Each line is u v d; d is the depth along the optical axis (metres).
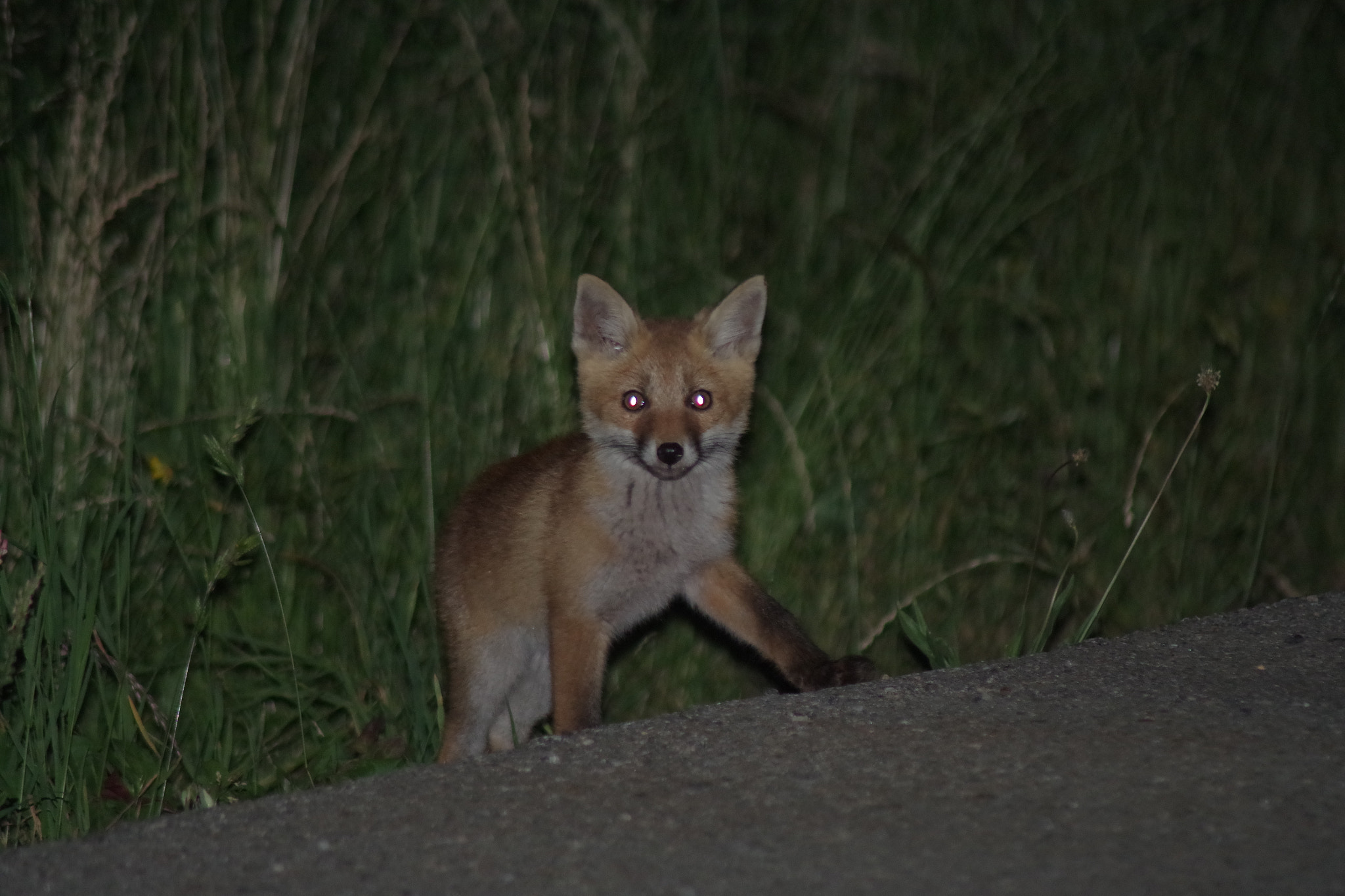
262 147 10.13
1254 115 12.34
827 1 11.65
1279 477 11.99
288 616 9.91
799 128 11.62
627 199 11.06
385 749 9.16
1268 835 4.47
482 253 10.62
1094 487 11.56
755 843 4.64
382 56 10.67
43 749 7.41
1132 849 4.42
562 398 10.65
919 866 4.37
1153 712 5.87
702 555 8.60
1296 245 12.60
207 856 4.83
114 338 9.38
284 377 10.14
